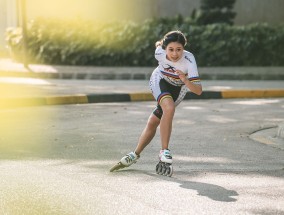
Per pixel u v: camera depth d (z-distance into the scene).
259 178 8.96
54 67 28.11
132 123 14.02
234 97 19.55
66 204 7.54
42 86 21.31
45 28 30.16
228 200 7.75
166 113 9.01
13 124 13.91
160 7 35.09
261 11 35.53
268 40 29.34
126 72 25.78
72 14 34.22
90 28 29.70
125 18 34.88
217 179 8.88
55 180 8.73
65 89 20.25
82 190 8.20
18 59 30.45
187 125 13.80
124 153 10.72
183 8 35.03
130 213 7.19
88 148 11.13
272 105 17.53
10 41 30.64
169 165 9.01
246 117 15.12
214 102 18.20
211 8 32.50
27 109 16.44
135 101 18.50
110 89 20.30
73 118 14.76
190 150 11.02
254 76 25.28
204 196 7.93
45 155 10.50
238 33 29.34
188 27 29.39
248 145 11.56
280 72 26.00
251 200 7.76
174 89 9.21
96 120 14.45
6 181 8.65
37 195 7.93
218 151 10.96
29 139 12.02
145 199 7.78
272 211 7.30
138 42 29.17
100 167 9.62
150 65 29.11
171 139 12.08
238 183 8.64
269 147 11.39
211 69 27.34
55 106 17.08
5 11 33.75
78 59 29.41
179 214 7.16
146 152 10.81
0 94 18.45
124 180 8.77
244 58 29.23
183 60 8.95
